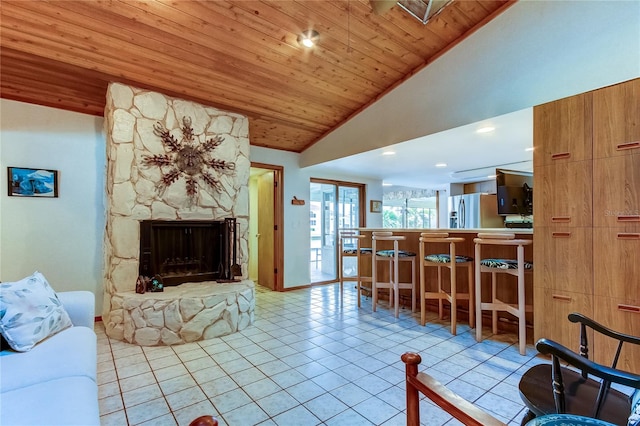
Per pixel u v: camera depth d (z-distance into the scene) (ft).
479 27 9.77
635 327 6.75
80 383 4.57
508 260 10.09
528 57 8.71
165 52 9.32
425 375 3.72
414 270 12.89
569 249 7.77
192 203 11.67
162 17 8.22
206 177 12.01
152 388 6.98
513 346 9.29
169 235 11.51
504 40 9.20
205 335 9.95
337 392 6.81
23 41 8.27
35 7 7.53
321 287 18.24
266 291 17.13
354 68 11.29
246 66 10.43
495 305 9.54
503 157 14.56
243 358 8.55
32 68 9.24
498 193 11.71
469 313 11.15
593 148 7.39
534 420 3.27
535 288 8.40
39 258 10.80
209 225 12.28
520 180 11.98
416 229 13.51
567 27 8.05
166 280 11.24
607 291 7.15
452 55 10.44
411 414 3.76
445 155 14.20
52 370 4.82
